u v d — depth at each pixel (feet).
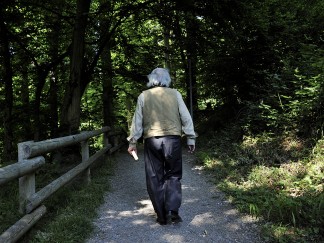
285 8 36.27
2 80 40.50
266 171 18.79
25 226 10.94
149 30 48.11
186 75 48.06
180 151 13.92
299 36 33.55
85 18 29.60
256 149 22.63
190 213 15.14
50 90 42.34
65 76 44.68
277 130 24.22
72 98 29.35
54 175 19.30
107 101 40.55
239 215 14.53
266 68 33.60
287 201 13.61
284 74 26.73
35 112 38.45
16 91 47.80
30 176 11.98
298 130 22.29
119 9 33.58
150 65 40.70
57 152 24.82
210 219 14.33
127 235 12.95
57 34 40.57
